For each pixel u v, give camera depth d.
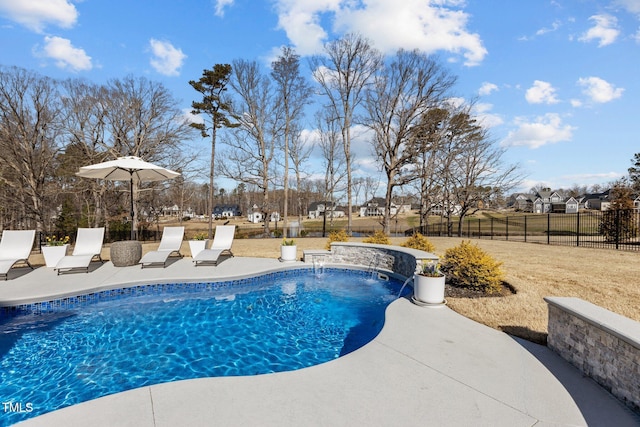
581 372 3.26
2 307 5.79
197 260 8.90
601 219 17.80
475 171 23.62
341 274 9.42
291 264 9.47
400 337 4.14
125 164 8.42
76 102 22.67
